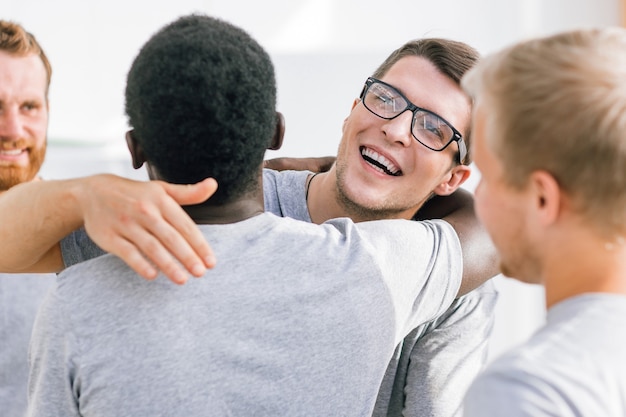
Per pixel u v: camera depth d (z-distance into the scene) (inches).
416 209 51.3
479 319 49.6
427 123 48.0
